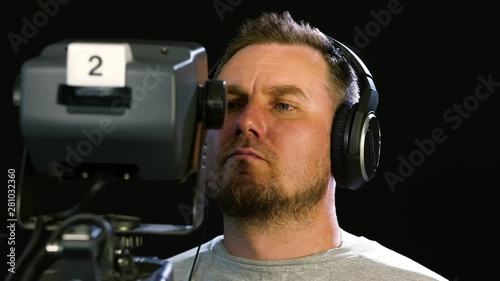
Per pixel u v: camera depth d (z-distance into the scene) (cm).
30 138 115
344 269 182
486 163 294
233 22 303
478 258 296
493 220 294
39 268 267
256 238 181
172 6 305
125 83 112
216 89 122
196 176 124
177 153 115
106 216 116
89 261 102
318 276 181
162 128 112
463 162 295
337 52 192
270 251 182
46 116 113
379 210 300
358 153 181
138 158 115
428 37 296
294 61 184
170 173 117
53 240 104
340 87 187
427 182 297
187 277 190
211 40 304
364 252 188
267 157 175
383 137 299
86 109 113
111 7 304
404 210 299
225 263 186
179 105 113
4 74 304
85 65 111
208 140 128
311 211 182
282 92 180
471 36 293
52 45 120
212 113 122
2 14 303
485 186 295
